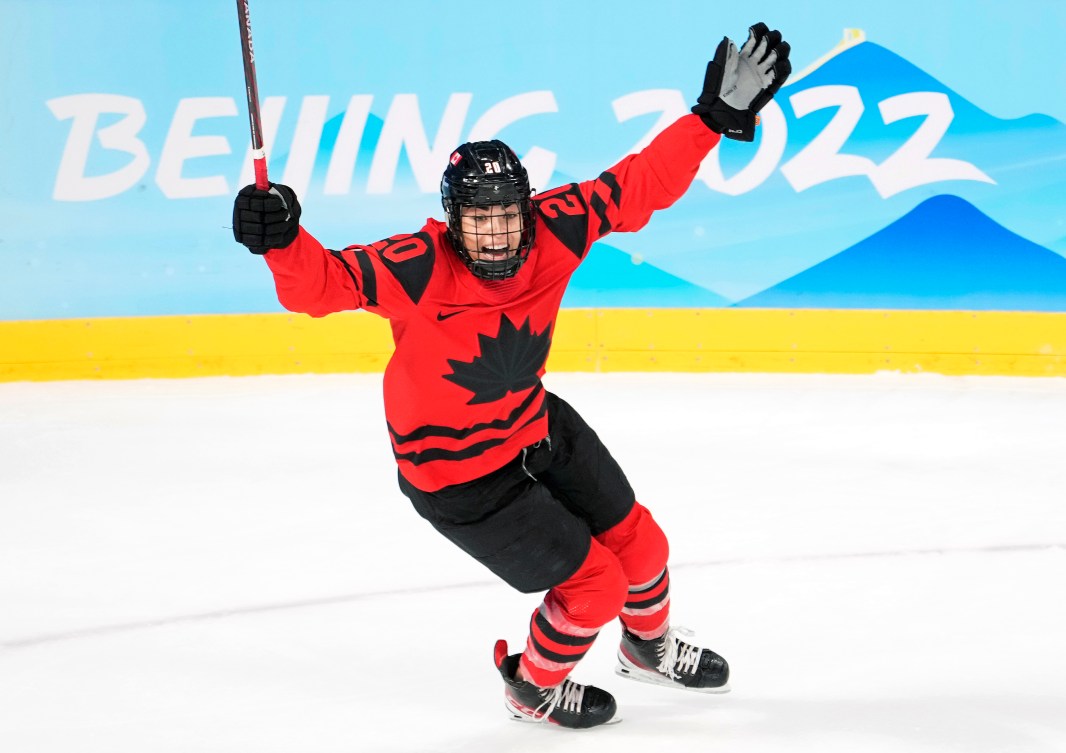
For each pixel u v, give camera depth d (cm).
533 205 630
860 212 1686
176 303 1780
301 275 534
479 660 782
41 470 1315
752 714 673
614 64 1712
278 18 1722
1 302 1780
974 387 1616
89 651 810
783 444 1342
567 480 661
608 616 638
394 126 1736
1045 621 809
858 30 1655
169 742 664
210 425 1500
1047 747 611
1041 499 1113
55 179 1752
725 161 1697
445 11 1712
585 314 1755
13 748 661
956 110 1652
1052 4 1611
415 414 610
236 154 1748
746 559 962
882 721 649
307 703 717
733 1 1678
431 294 578
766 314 1723
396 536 1059
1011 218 1659
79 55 1728
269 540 1057
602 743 644
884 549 979
